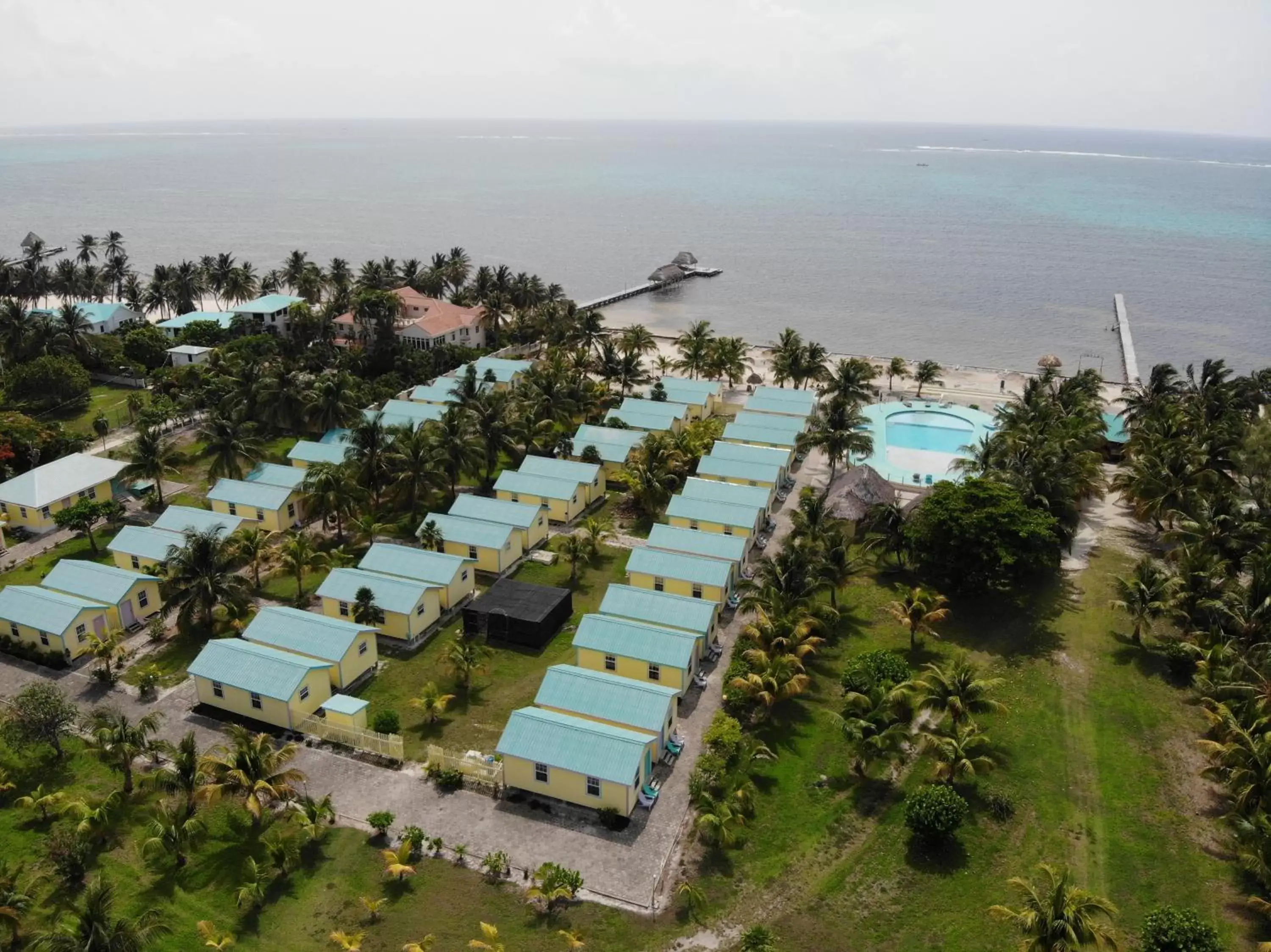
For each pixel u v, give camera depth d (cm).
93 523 9375
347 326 15350
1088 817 5409
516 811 5462
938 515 7694
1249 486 8706
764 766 5844
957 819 5041
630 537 9325
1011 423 10081
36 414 12381
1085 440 9788
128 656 7075
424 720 6344
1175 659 6738
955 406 13038
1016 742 6109
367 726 6253
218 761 5200
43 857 5003
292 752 5316
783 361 13375
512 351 15762
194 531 7325
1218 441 8850
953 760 5406
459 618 7762
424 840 5162
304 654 6612
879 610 7856
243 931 4562
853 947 4516
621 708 5900
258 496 9175
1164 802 5538
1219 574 7162
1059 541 8200
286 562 7862
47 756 5894
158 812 5122
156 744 5566
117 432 11994
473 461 9619
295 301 16262
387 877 4922
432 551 8494
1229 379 16112
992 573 7556
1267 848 4669
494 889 4862
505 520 8850
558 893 4678
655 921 4666
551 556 8869
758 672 6334
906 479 10612
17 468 10350
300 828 5212
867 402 12156
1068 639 7381
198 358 14125
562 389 11644
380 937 4538
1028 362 17550
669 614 7088
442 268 18950
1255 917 4644
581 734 5506
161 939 4481
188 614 7094
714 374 14538
